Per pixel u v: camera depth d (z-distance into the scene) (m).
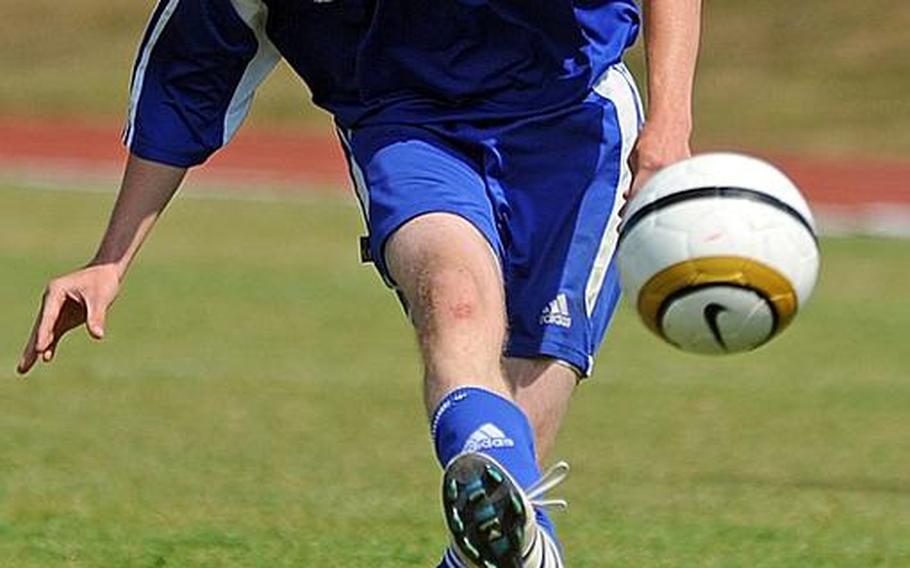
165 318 33.03
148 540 15.77
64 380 26.08
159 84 11.73
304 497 18.14
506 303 11.34
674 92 10.36
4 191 58.12
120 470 19.50
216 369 27.55
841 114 74.69
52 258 41.31
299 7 11.40
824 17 81.81
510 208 11.24
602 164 11.36
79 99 83.25
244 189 60.31
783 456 21.75
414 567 14.80
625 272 9.58
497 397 9.55
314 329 32.34
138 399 24.69
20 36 90.06
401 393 25.83
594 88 11.39
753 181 9.50
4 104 82.38
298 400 25.00
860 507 18.48
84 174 63.88
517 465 9.28
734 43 80.94
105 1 92.88
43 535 15.91
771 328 9.41
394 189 10.76
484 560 9.00
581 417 24.53
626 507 18.19
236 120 11.87
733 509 18.20
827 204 58.78
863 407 25.77
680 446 22.33
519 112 11.24
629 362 29.92
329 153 70.94
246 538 15.92
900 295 39.81
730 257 9.24
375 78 11.37
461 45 11.23
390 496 18.28
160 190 11.73
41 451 20.58
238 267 41.19
